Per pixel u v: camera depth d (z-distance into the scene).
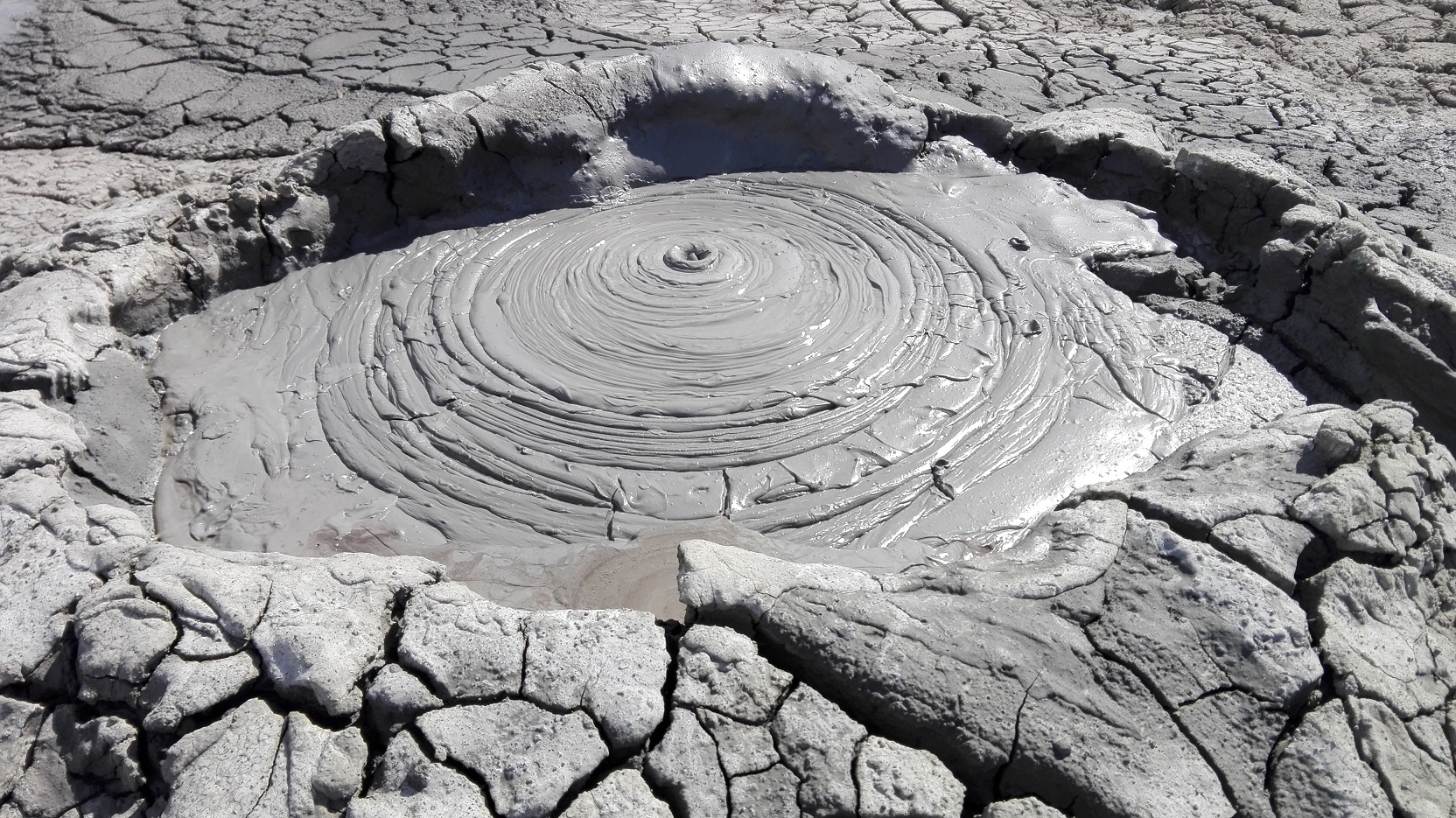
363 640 2.63
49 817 2.53
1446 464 3.30
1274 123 6.76
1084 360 4.48
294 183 5.12
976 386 4.33
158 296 4.70
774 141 5.95
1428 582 3.07
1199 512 3.00
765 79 5.86
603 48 7.86
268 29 8.02
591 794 2.34
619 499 3.82
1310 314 4.58
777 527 3.70
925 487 3.87
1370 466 3.17
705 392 4.29
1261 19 8.50
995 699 2.54
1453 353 4.07
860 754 2.42
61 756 2.58
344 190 5.24
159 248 4.76
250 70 7.41
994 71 7.49
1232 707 2.61
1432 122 6.80
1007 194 5.62
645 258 5.11
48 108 6.91
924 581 2.87
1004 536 3.66
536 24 8.32
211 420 4.18
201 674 2.53
